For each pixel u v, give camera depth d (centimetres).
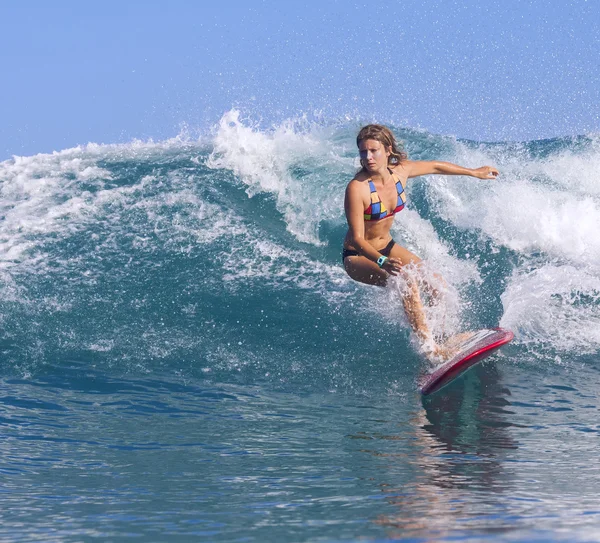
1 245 3084
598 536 589
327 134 3847
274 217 3294
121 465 1273
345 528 721
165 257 2998
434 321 2241
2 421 1666
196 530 757
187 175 3566
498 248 3098
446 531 648
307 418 1722
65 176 3688
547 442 1471
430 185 3366
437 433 1570
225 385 2045
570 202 3234
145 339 2412
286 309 2627
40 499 1001
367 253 2048
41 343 2364
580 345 2402
